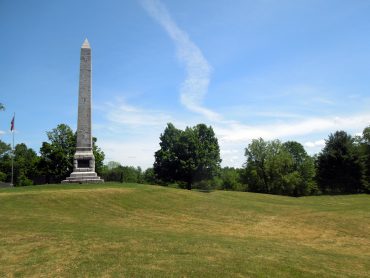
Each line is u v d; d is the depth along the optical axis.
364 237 28.42
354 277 15.31
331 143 84.12
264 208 42.09
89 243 17.38
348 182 82.44
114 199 38.16
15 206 30.75
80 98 52.06
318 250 22.05
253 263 15.29
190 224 31.14
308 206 47.25
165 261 14.62
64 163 80.38
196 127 76.75
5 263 13.93
